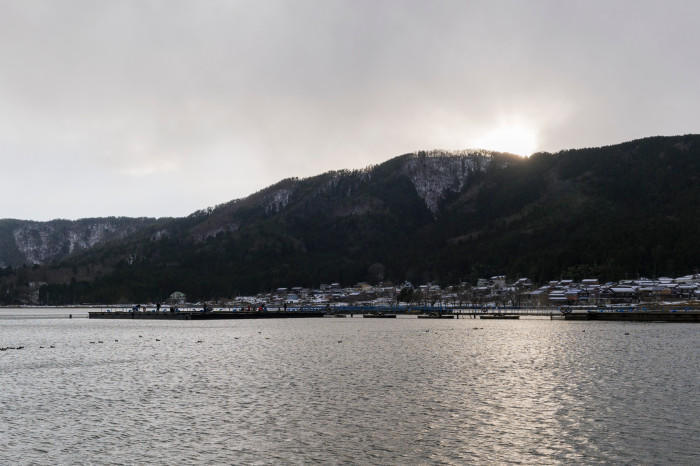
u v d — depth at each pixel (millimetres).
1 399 51469
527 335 116625
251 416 44656
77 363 75562
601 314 174875
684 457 34531
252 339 113688
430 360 76125
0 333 139500
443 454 35594
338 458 35031
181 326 169625
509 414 44656
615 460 34250
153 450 36656
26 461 34781
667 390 52812
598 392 52375
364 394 52625
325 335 123000
